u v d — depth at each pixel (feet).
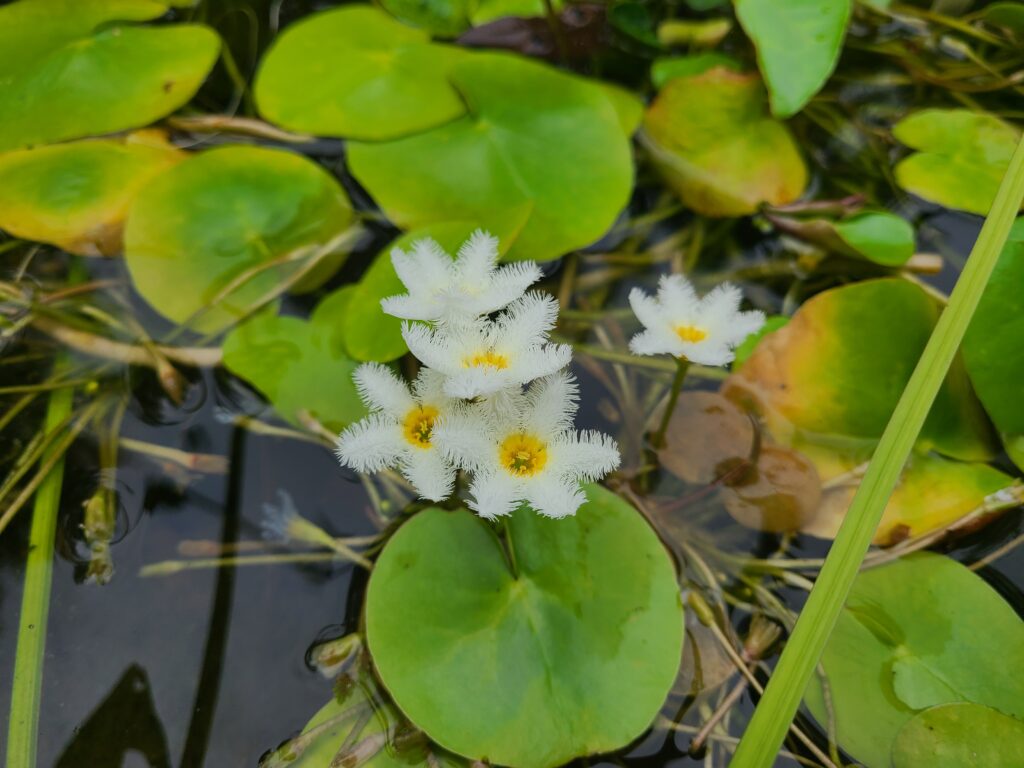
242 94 0.84
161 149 0.78
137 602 0.61
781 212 0.78
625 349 0.74
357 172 0.76
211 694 0.58
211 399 0.69
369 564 0.63
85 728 0.57
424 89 0.80
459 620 0.58
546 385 0.57
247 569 0.63
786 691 0.53
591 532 0.60
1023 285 0.65
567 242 0.73
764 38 0.77
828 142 0.84
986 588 0.61
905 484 0.64
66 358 0.71
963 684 0.58
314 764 0.56
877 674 0.59
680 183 0.81
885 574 0.62
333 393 0.67
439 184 0.75
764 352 0.68
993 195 0.78
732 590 0.63
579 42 0.89
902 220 0.74
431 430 0.59
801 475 0.65
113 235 0.73
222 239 0.73
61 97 0.77
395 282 0.67
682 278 0.66
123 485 0.65
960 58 0.89
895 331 0.67
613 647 0.58
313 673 0.59
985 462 0.65
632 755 0.58
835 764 0.57
